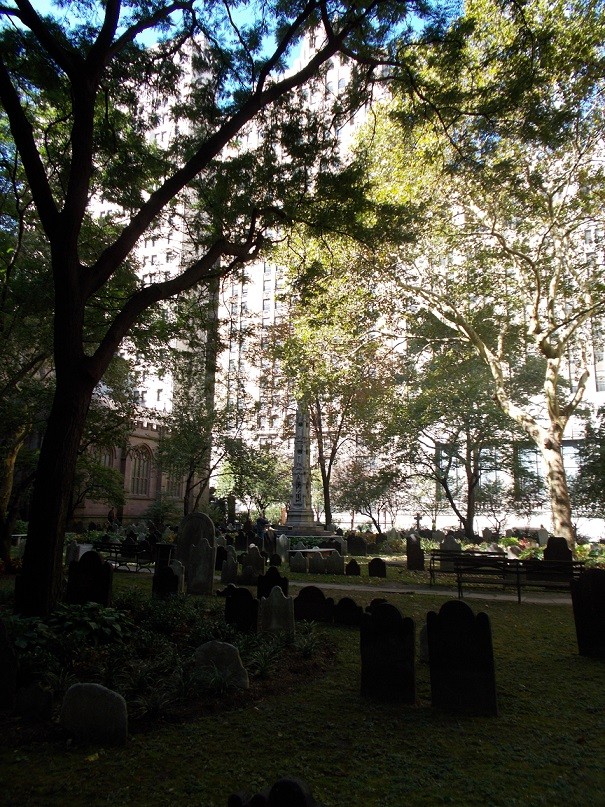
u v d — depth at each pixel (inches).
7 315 633.0
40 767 184.5
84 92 356.5
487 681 234.4
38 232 687.1
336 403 1354.6
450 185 770.8
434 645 244.1
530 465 1565.0
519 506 1425.9
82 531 1328.7
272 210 509.4
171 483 1840.6
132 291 632.4
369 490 1448.1
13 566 677.9
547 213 783.1
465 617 240.8
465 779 176.4
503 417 1224.8
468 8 634.2
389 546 1225.4
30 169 349.1
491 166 670.5
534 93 519.8
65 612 316.2
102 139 520.1
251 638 322.3
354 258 858.8
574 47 611.2
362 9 472.7
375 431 1371.8
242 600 359.6
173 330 673.0
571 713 237.6
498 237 788.6
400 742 205.8
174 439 1263.5
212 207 563.5
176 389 1473.9
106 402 1002.7
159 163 557.3
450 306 911.0
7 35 434.6
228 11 492.4
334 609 418.9
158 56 501.0
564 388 1414.9
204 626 339.3
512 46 510.6
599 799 164.6
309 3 424.5
